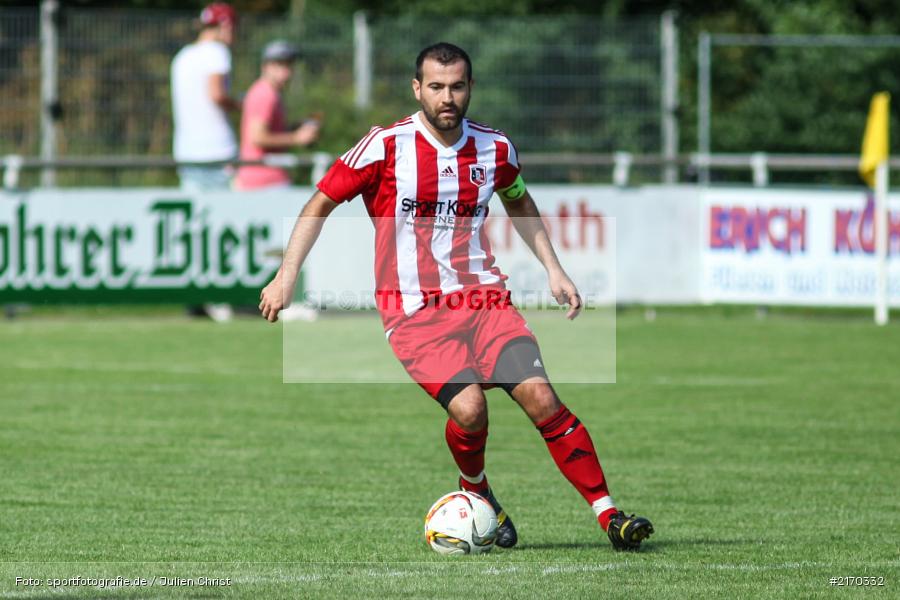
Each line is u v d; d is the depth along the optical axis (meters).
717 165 56.50
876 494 26.16
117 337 49.66
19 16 64.75
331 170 21.16
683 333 51.34
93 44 66.12
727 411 35.72
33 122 64.88
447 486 26.80
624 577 19.45
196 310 55.31
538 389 21.05
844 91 79.75
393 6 98.62
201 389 39.03
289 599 18.06
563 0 99.19
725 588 18.78
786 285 55.06
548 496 26.00
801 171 77.50
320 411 35.69
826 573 19.81
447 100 20.59
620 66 69.94
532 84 70.38
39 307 56.31
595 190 54.47
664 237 55.28
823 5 96.38
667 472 28.23
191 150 55.62
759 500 25.61
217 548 21.55
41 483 26.73
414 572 19.77
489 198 21.52
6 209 50.38
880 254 53.94
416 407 36.41
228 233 51.94
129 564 20.34
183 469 28.23
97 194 50.84
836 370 42.91
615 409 36.03
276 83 55.59
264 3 99.62
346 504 25.09
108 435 32.06
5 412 35.06
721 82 88.75
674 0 101.06
